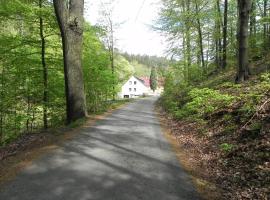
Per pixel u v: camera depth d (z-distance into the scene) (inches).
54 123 770.2
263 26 1043.3
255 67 674.2
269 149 282.0
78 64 562.9
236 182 249.0
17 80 698.8
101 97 1176.2
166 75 1263.5
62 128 516.4
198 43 1133.7
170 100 993.5
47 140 416.8
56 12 552.7
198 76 1082.1
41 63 683.4
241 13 565.6
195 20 1066.7
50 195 221.3
